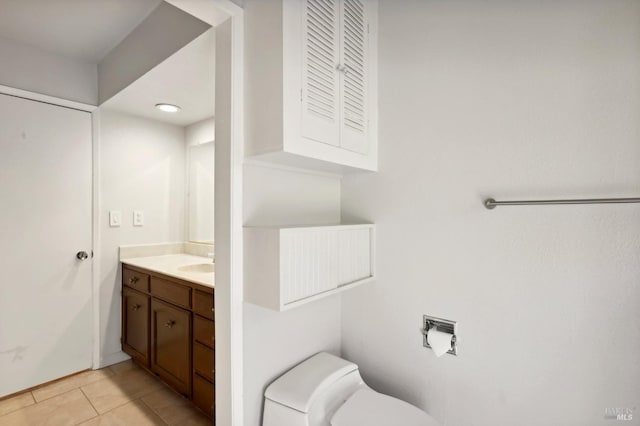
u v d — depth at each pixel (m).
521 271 1.22
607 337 1.07
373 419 1.20
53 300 2.12
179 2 1.13
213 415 1.59
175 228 2.81
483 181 1.31
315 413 1.25
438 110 1.43
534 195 1.19
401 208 1.55
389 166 1.58
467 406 1.35
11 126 1.94
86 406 1.84
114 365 2.37
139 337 2.22
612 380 1.06
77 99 2.21
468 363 1.35
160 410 1.80
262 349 1.35
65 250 2.17
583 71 1.10
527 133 1.21
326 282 1.34
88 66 2.27
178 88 1.97
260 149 1.17
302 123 1.17
